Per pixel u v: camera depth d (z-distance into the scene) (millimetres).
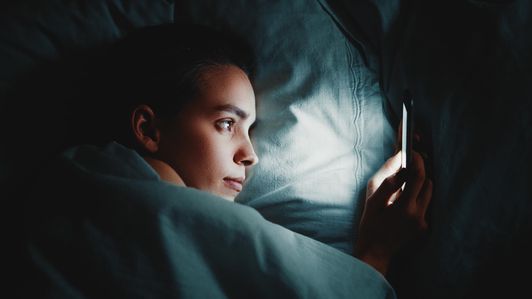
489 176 838
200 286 654
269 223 733
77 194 693
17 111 917
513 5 865
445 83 908
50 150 932
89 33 970
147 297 628
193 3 1035
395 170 965
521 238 832
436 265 872
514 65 834
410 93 911
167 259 644
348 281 722
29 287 617
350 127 1004
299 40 1019
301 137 980
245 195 989
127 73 910
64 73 951
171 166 863
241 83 891
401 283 948
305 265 703
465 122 866
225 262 679
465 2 926
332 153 990
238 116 883
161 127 870
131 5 1005
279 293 664
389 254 884
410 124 860
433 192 920
